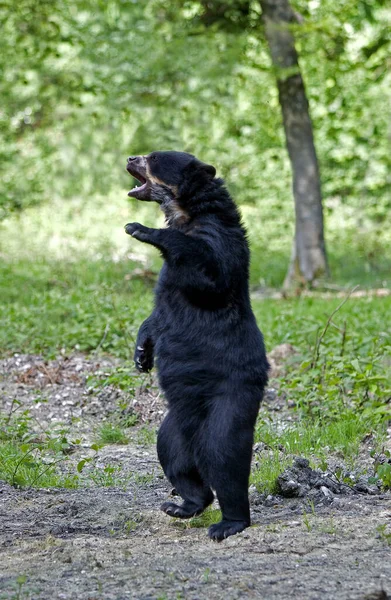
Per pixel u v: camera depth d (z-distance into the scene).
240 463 10.57
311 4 38.31
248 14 36.12
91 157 45.12
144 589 8.72
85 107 41.62
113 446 15.90
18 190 48.41
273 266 39.62
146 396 18.08
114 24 37.78
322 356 19.42
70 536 10.87
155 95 38.50
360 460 14.62
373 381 16.70
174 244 10.76
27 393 18.81
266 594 8.55
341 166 52.00
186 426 10.93
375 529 10.60
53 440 14.84
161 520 11.46
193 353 10.85
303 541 10.16
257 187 51.50
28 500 12.51
